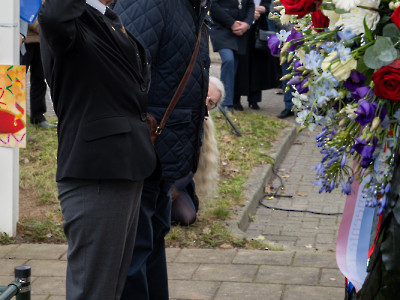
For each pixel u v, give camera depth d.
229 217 6.18
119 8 3.65
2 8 5.24
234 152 8.47
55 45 2.87
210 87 5.64
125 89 3.06
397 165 2.37
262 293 4.45
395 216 2.33
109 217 3.06
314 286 4.53
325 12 2.46
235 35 10.05
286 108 10.71
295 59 2.62
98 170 2.99
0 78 5.29
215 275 4.74
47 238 5.48
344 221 2.95
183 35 3.69
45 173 7.02
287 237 6.46
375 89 2.32
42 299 4.39
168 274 4.77
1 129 5.31
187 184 5.84
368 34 2.39
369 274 2.46
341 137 2.54
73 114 3.03
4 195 5.40
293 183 8.12
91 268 3.11
